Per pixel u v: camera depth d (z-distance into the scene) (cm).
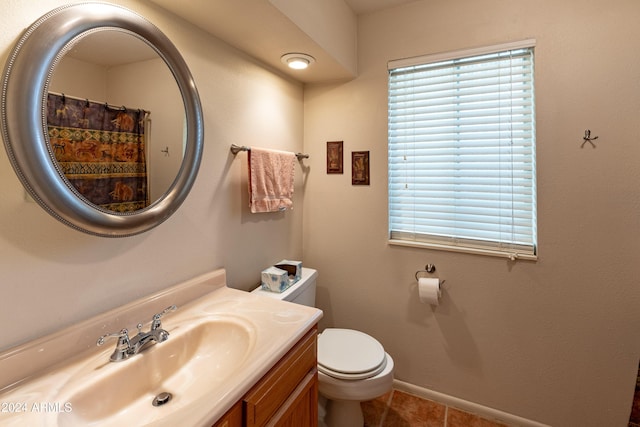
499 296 165
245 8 115
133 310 104
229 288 141
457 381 178
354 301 205
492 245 169
